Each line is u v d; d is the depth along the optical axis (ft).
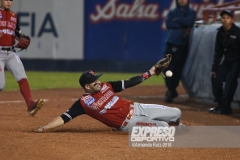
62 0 250.16
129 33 247.70
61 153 69.62
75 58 252.21
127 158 68.18
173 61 145.89
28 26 252.83
